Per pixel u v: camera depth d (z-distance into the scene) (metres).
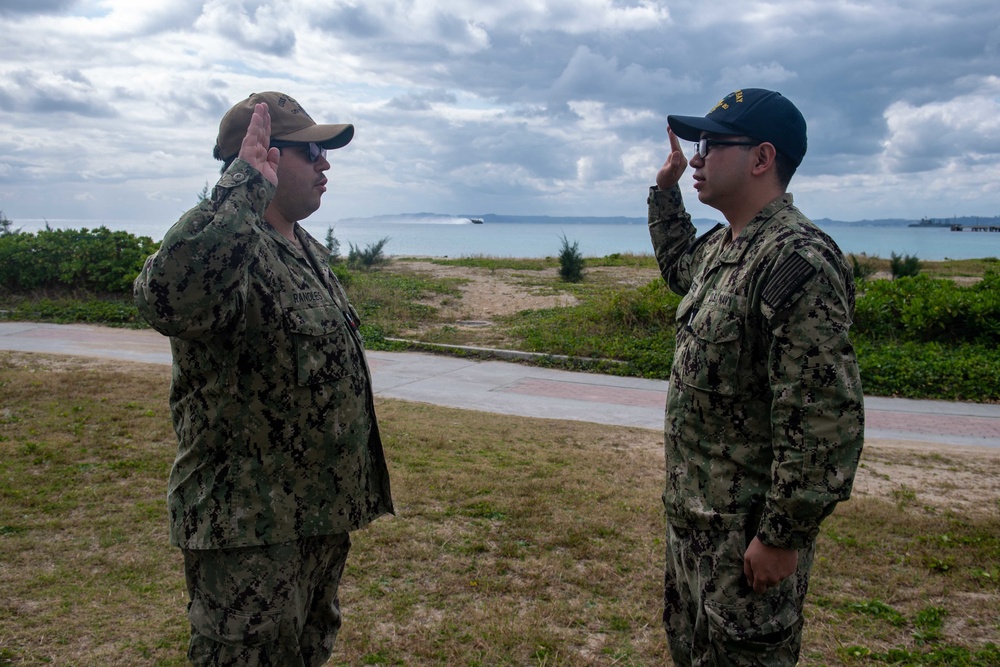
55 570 3.68
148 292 1.86
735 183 2.17
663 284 12.56
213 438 2.11
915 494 5.25
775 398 1.91
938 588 3.74
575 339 11.11
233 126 2.33
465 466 5.47
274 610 2.13
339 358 2.24
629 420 7.46
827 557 4.08
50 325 12.55
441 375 9.61
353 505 2.28
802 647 3.21
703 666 2.17
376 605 3.47
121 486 4.80
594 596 3.62
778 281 1.92
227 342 2.07
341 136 2.38
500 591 3.63
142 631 3.17
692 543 2.13
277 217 2.39
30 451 5.38
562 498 4.88
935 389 9.08
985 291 11.63
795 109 2.20
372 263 21.27
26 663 2.89
